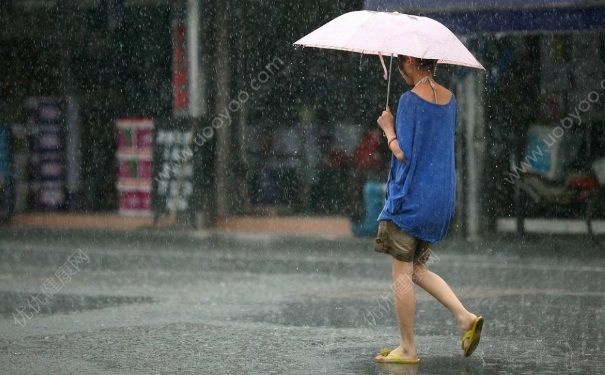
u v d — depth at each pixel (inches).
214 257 1765.5
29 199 2691.9
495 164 2199.8
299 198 2645.2
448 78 2160.4
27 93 2738.7
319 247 1972.2
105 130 2736.2
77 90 2736.2
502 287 1317.7
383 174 2266.2
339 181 2618.1
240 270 1546.5
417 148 747.4
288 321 1008.9
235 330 949.8
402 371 744.3
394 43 737.0
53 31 2719.0
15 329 962.7
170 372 749.3
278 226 2378.2
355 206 2174.0
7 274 1496.1
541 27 1959.9
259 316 1045.8
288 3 2583.7
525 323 992.2
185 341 887.7
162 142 2420.0
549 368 757.3
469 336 756.0
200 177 2399.1
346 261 1681.8
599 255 1791.3
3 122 2652.6
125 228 2359.7
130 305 1140.5
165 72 2694.4
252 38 2596.0
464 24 1993.1
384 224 759.1
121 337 910.4
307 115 2620.6
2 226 2427.4
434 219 749.9
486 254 1828.2
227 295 1233.4
